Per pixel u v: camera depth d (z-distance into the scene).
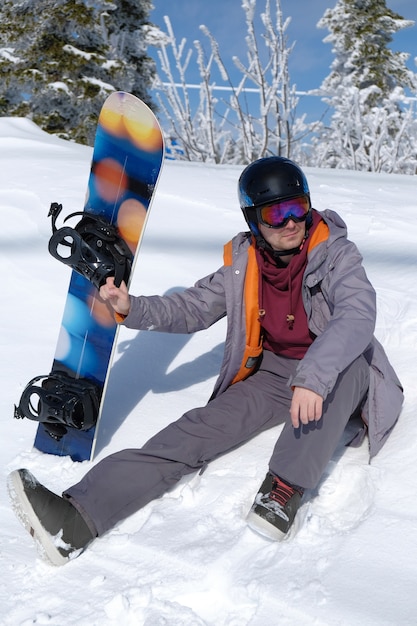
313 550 1.50
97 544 1.61
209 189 4.58
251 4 7.90
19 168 5.08
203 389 2.40
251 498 1.75
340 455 1.90
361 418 2.00
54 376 2.05
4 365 2.55
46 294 3.12
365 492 1.73
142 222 2.03
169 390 2.40
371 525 1.57
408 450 1.86
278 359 1.98
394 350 2.51
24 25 16.30
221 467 1.88
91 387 1.99
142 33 17.33
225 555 1.49
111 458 1.70
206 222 3.96
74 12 15.89
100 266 1.89
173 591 1.43
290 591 1.37
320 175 5.77
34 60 16.36
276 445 1.64
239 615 1.35
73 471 1.96
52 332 2.80
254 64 8.27
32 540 1.64
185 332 2.01
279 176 1.73
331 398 1.65
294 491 1.61
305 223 1.81
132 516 1.70
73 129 16.19
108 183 2.15
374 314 1.68
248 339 1.91
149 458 1.72
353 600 1.34
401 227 3.82
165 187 4.58
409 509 1.62
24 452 2.05
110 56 16.69
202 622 1.33
